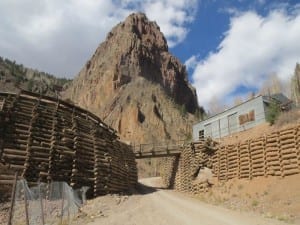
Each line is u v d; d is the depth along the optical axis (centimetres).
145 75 17325
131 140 12081
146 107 13812
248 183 2680
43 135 2164
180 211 2045
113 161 2859
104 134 2847
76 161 2298
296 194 2098
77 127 2469
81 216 1720
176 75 19750
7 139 1977
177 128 13225
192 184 3472
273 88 8275
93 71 18850
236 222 1641
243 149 2884
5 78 14300
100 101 15825
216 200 2706
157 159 9538
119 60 17338
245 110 3700
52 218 1622
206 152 3525
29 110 2189
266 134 2809
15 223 1494
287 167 2398
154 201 2581
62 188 1909
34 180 1959
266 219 1753
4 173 1842
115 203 2222
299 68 7069
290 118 2842
